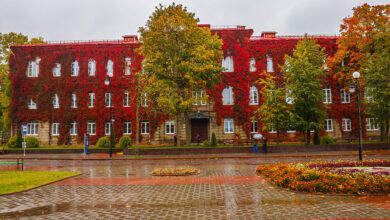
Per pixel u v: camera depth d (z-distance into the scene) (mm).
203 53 27094
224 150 27797
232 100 38719
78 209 7941
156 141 38031
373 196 8836
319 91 29109
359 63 31344
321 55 32625
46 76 39594
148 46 26844
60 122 38844
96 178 13695
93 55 39594
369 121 38531
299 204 8109
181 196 9438
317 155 24266
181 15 27062
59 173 14852
